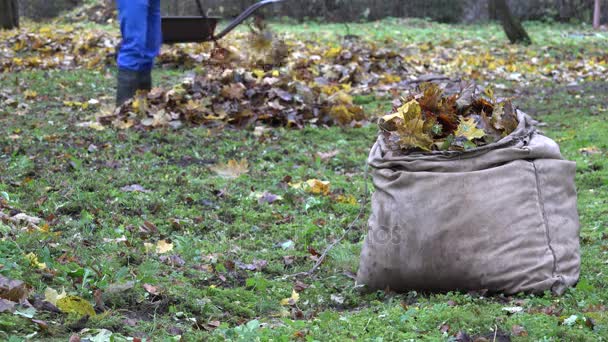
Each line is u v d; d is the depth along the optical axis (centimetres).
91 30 1898
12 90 1086
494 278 432
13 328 365
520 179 441
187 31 1052
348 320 407
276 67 1082
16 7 1794
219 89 939
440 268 437
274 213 626
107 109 934
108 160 745
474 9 2408
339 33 1981
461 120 462
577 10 2453
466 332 387
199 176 718
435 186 439
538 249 434
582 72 1434
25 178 655
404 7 2398
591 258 518
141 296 427
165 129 865
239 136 870
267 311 438
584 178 745
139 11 930
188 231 573
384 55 1375
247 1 2169
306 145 855
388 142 465
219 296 447
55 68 1317
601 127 948
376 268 452
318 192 681
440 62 1512
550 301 424
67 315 391
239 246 551
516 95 1210
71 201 605
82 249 496
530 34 2089
